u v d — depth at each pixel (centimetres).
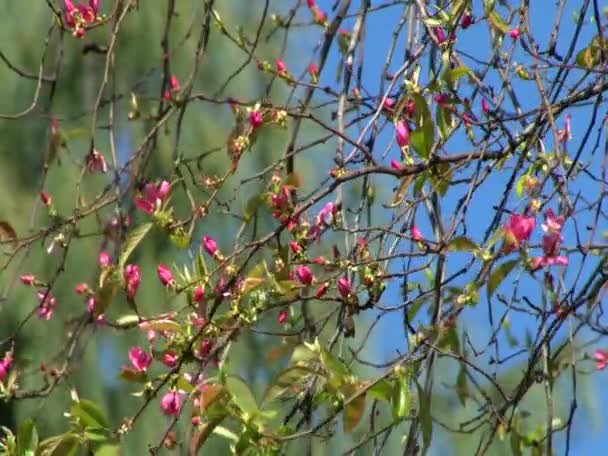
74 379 789
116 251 664
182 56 850
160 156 806
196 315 585
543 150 589
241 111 641
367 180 620
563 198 570
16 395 697
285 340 609
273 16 707
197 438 519
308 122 812
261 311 581
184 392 592
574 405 568
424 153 572
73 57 857
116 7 700
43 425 795
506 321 656
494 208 575
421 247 595
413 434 557
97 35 857
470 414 725
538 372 578
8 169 838
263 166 806
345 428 514
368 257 596
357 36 645
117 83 843
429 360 549
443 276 576
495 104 596
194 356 575
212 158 809
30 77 713
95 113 683
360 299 623
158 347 757
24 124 842
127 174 704
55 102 847
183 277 593
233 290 587
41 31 862
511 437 579
